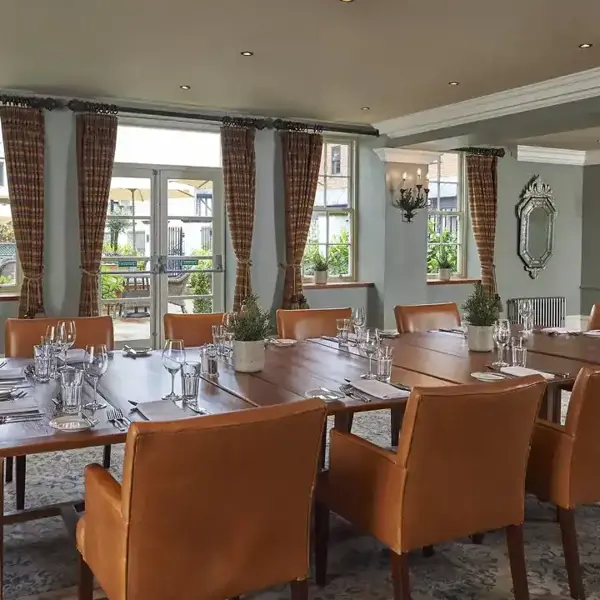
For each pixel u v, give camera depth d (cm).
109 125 587
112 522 175
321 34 412
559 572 265
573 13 376
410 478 206
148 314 650
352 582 257
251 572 185
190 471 168
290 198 681
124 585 170
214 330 332
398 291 748
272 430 176
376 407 241
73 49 443
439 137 652
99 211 588
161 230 651
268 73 504
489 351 343
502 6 365
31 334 356
